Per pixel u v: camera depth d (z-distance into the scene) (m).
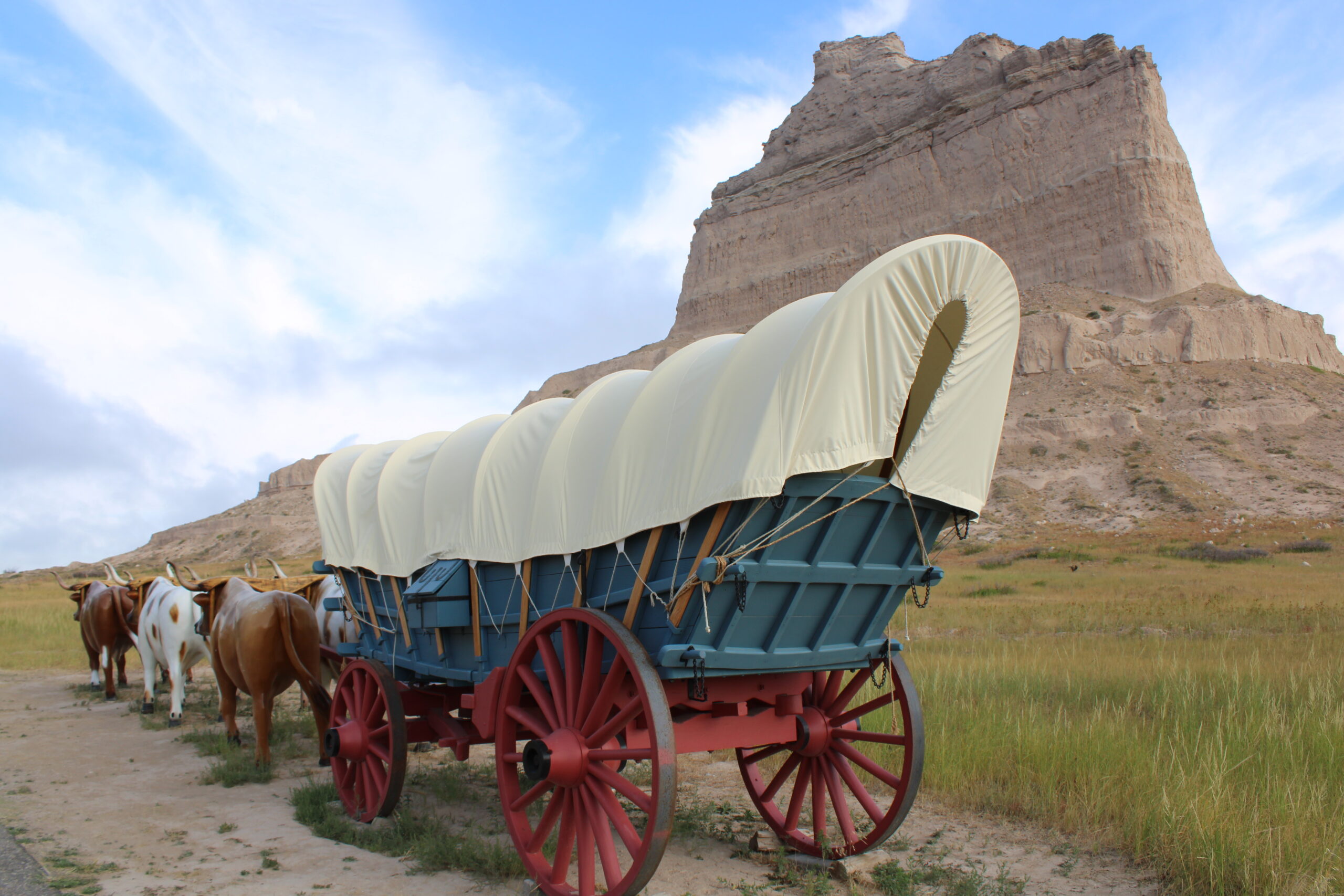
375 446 7.74
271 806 6.73
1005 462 74.56
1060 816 5.93
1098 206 97.81
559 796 4.69
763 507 4.19
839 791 5.49
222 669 8.49
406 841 5.76
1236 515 58.50
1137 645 14.16
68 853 5.53
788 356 4.13
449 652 6.15
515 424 5.85
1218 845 4.83
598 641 4.61
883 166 118.94
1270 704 7.70
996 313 4.62
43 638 19.00
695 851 5.64
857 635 5.01
